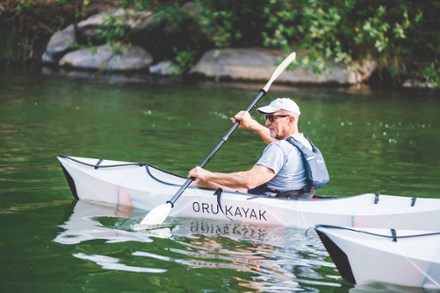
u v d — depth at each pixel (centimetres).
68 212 700
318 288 505
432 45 2242
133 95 1695
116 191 754
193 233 646
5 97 1539
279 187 690
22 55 2367
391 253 515
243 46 2211
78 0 2408
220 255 577
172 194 727
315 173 686
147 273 523
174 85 1933
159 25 2202
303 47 2044
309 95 1859
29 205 717
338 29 2047
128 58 2197
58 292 478
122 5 2177
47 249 573
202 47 2220
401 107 1716
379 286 516
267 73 2066
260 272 536
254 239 630
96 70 2178
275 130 703
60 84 1823
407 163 1033
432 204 668
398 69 2216
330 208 675
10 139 1075
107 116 1362
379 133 1324
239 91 1855
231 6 2148
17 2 2320
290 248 605
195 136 1197
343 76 2116
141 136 1169
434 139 1272
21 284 491
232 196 699
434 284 513
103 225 659
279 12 1994
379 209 672
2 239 596
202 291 490
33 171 869
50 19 2405
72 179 757
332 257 521
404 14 2008
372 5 2122
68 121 1277
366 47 2186
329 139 1237
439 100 1902
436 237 527
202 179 702
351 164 1015
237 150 1095
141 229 653
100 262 545
